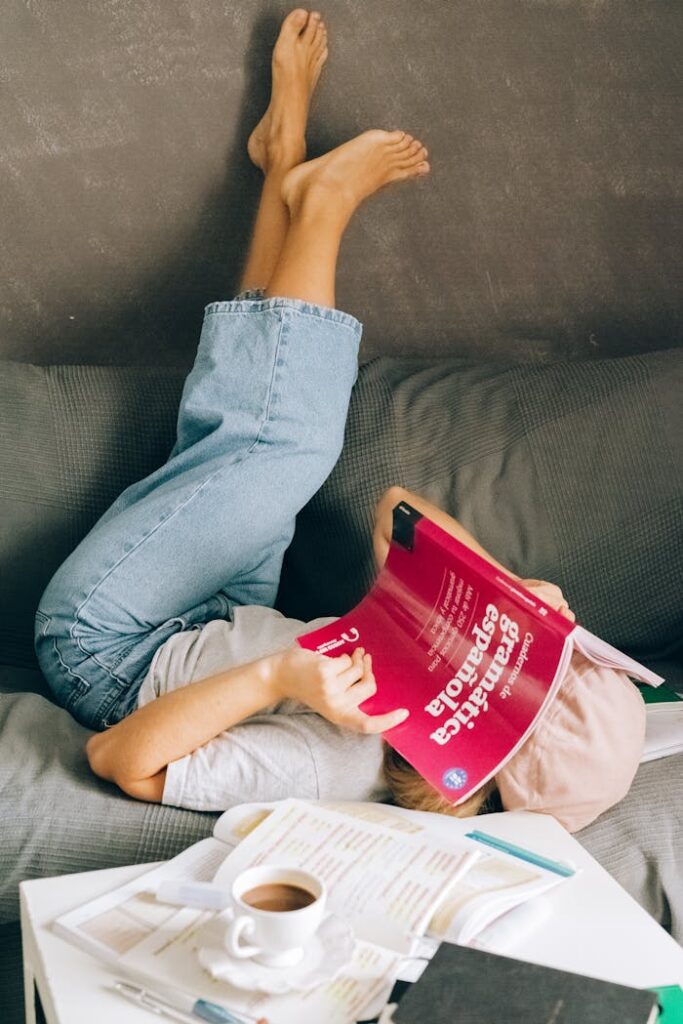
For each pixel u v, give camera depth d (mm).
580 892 943
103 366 1734
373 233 1890
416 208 1888
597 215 1931
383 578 1268
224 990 781
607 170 1912
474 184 1891
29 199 1804
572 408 1652
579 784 1106
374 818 1021
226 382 1522
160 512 1443
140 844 1145
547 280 1952
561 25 1840
